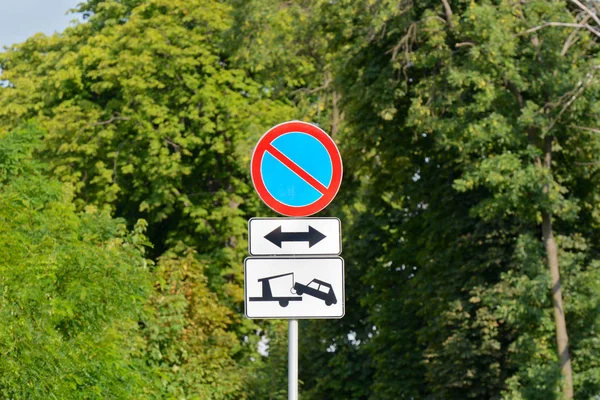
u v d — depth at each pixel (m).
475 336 28.31
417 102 25.50
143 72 41.41
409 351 32.84
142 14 43.16
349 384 37.25
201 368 24.45
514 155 24.28
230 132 40.88
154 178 40.91
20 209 12.68
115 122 41.97
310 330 37.62
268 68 33.34
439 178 29.36
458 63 25.69
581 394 25.84
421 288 29.44
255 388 29.77
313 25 30.30
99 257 13.45
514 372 27.75
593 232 27.97
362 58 28.11
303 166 8.66
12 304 11.06
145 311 17.03
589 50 26.05
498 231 27.58
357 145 29.89
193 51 41.44
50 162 41.31
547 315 25.36
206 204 41.91
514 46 24.36
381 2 25.78
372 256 35.19
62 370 11.62
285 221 8.52
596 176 26.75
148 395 16.47
